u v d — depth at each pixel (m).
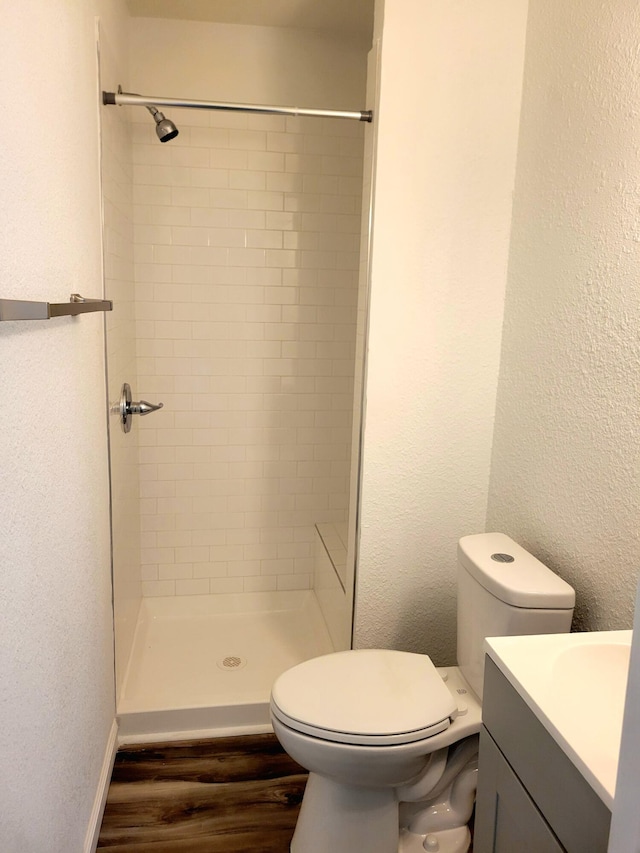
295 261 2.72
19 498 1.00
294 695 1.56
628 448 1.40
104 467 1.81
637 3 1.38
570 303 1.62
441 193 1.89
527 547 1.83
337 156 2.68
